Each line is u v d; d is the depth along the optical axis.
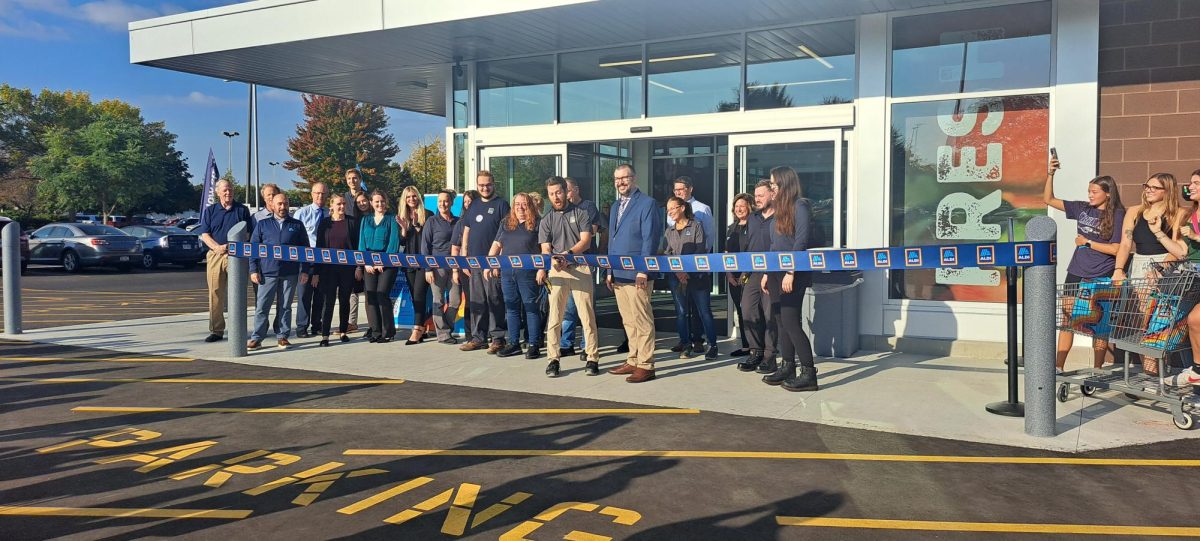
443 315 9.12
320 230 9.38
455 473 4.49
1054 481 4.34
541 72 10.49
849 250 5.71
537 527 3.72
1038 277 5.11
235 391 6.65
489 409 5.99
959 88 8.09
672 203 7.83
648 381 6.98
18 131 68.69
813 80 8.87
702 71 9.47
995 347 7.95
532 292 8.02
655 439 5.15
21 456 4.85
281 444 5.09
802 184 9.02
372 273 9.11
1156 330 5.54
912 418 5.64
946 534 3.64
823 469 4.54
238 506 4.00
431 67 11.23
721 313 11.16
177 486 4.30
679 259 6.45
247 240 8.67
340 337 9.38
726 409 5.93
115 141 51.94
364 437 5.24
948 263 5.36
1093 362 7.47
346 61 10.71
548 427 5.46
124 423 5.61
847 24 8.64
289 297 9.01
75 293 16.50
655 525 3.74
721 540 3.57
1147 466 4.60
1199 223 6.01
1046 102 7.77
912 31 8.28
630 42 9.84
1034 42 7.78
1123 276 6.34
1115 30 7.50
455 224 9.05
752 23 8.93
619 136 9.84
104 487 4.29
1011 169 7.91
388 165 57.94
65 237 22.89
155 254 24.17
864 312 8.52
